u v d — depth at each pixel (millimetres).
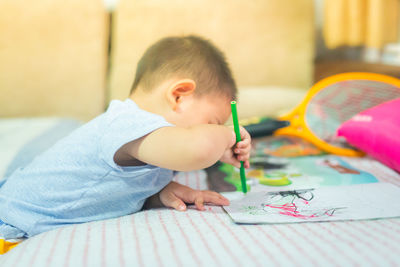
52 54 1855
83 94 1896
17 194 765
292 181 889
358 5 2096
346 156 1105
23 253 571
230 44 2008
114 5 2025
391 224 613
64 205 740
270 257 507
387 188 804
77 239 604
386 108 1024
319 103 1189
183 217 693
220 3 1973
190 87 729
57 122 1632
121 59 1898
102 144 697
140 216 724
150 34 1924
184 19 1952
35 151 1231
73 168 734
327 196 769
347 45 2230
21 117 1875
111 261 520
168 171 798
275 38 2031
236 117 727
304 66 2061
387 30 2098
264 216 670
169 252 538
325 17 2264
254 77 2045
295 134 1162
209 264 498
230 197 800
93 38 1871
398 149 889
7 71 1834
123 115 712
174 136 639
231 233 598
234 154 781
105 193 735
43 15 1832
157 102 742
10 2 1805
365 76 1207
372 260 486
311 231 590
